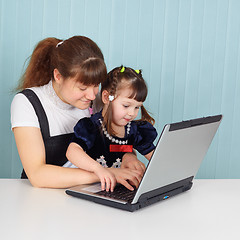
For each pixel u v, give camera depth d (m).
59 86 1.46
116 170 1.38
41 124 1.55
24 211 1.10
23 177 1.79
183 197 1.29
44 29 2.45
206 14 2.62
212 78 2.69
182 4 2.58
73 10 2.46
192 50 2.64
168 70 2.62
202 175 2.79
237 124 2.78
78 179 1.32
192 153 1.27
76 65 1.35
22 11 2.41
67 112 1.63
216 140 2.77
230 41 2.68
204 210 1.18
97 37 2.52
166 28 2.59
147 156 1.72
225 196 1.32
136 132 1.69
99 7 2.49
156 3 2.55
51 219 1.05
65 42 1.45
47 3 2.43
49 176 1.32
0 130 2.48
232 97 2.74
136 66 2.58
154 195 1.20
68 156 1.44
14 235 0.94
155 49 2.59
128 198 1.18
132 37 2.55
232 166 2.81
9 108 2.47
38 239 0.93
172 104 2.65
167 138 1.07
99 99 1.74
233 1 2.65
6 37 2.42
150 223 1.05
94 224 1.03
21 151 1.41
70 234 0.96
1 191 1.26
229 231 1.03
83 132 1.52
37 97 1.55
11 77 2.45
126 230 1.00
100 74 1.38
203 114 2.71
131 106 1.56
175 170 1.23
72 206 1.16
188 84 2.67
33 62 1.62
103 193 1.23
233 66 2.71
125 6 2.52
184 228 1.03
